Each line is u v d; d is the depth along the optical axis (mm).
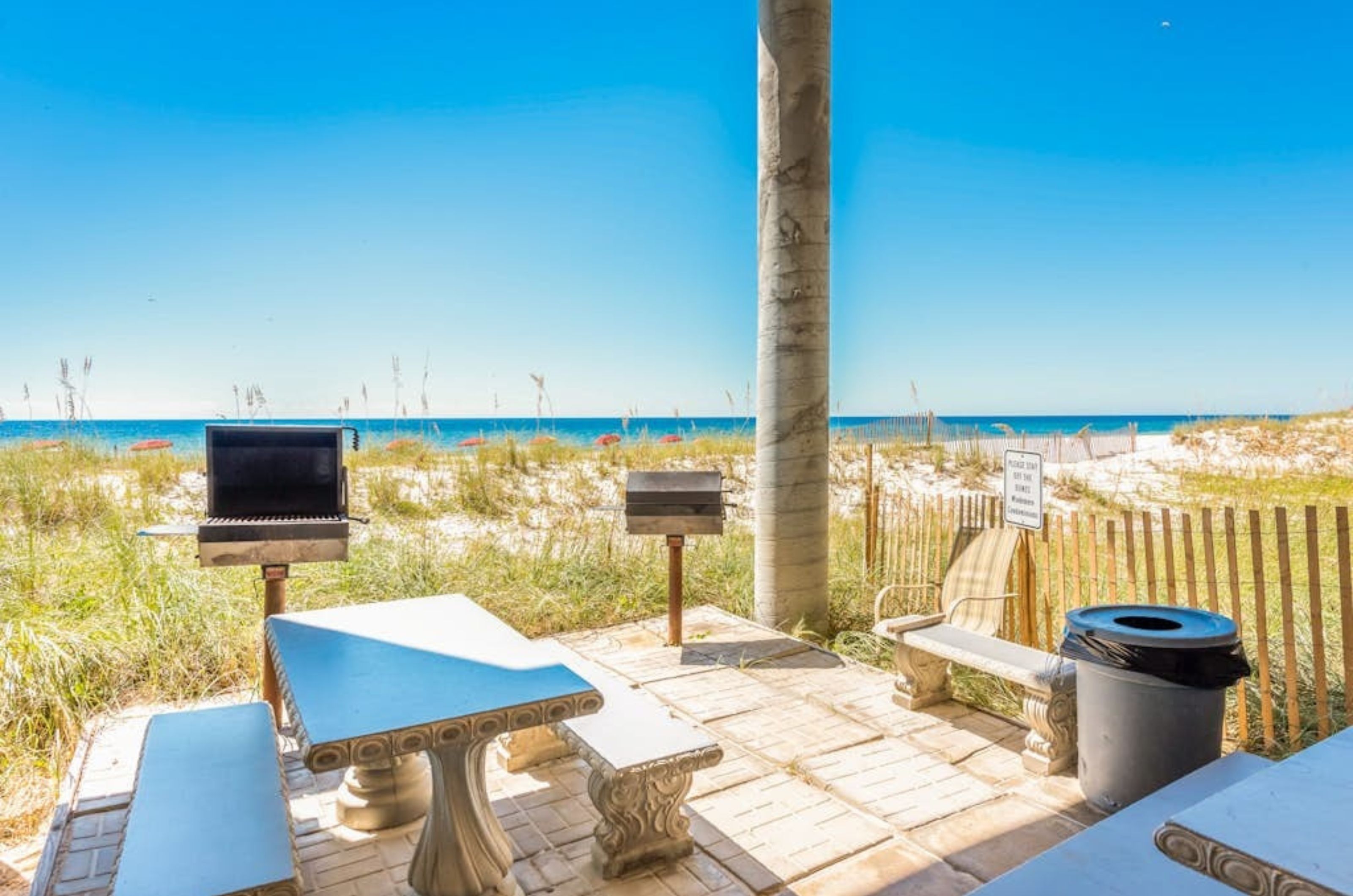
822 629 6391
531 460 14109
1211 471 14969
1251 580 7316
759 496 6441
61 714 4367
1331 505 11102
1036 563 5125
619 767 2791
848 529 8992
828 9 6195
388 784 3354
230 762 2734
